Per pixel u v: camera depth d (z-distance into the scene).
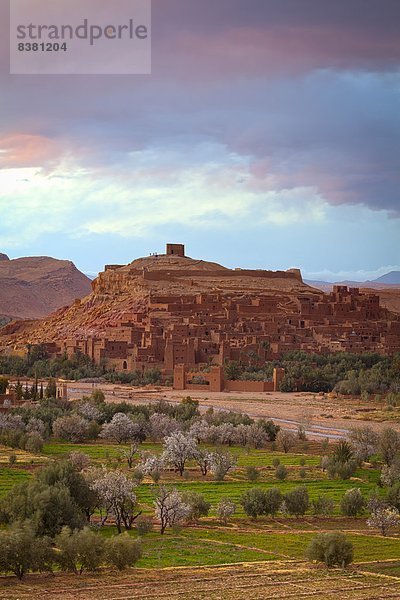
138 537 139.88
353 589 121.25
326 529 160.88
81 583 121.00
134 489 180.62
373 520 160.12
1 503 144.75
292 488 189.50
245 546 145.38
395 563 136.88
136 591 117.56
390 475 196.50
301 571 130.00
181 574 126.44
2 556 122.94
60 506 141.75
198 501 163.88
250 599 115.44
